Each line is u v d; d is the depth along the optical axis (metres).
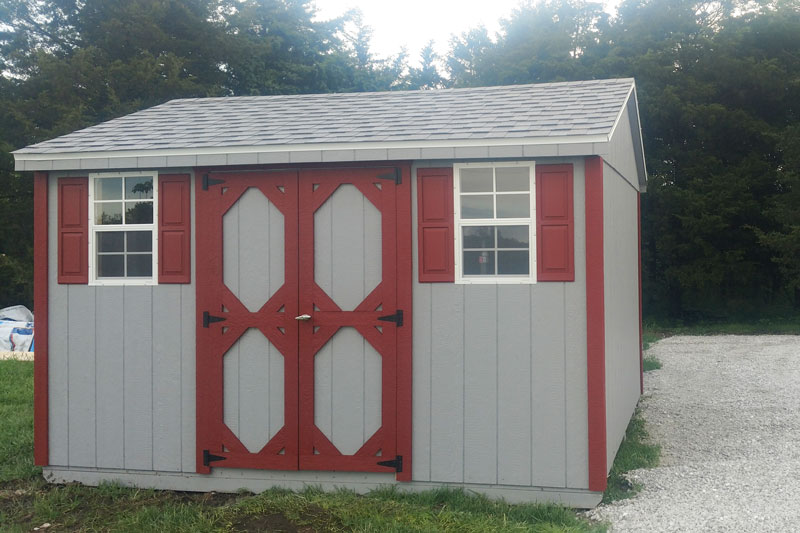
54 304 6.96
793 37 23.53
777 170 22.61
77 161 6.70
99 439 6.88
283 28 27.30
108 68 22.73
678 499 6.11
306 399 6.48
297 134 6.62
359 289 6.41
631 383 9.38
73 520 6.02
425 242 6.29
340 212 6.44
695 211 22.31
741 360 14.23
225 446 6.61
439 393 6.27
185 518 5.80
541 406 6.08
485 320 6.19
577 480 6.01
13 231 21.81
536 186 6.09
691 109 22.41
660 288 23.81
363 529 5.32
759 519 5.54
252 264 6.59
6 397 10.38
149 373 6.78
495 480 6.17
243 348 6.60
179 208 6.71
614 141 7.33
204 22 24.70
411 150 6.12
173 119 7.88
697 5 25.33
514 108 7.09
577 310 6.02
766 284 23.78
